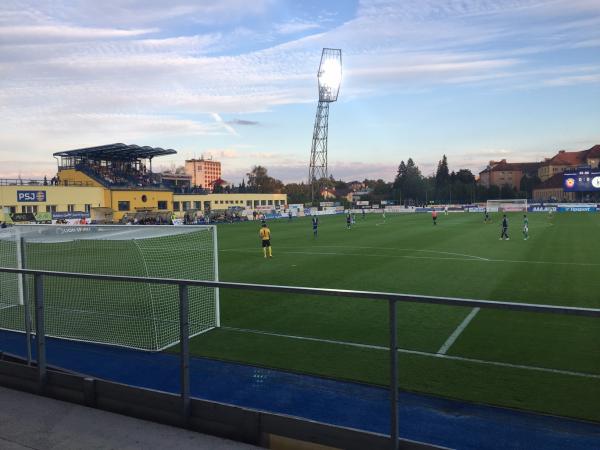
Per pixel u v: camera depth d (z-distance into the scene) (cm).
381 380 650
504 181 15262
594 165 12594
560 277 1564
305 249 2617
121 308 1093
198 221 5938
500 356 751
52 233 1123
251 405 571
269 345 830
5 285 1113
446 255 2211
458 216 6612
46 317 1025
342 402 577
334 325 972
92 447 386
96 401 461
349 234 3622
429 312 1054
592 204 7406
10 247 1336
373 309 1102
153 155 6425
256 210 6906
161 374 693
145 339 866
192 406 412
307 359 750
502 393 597
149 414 432
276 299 1236
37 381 497
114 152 6088
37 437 404
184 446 384
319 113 9425
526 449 452
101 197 5544
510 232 3538
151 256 1616
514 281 1514
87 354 787
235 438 394
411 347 809
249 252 2534
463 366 704
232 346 827
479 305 303
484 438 475
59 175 6131
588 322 945
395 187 14225
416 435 484
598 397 580
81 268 1502
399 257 2175
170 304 1098
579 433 483
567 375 662
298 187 15012
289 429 373
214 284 395
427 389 614
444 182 13775
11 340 862
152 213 5512
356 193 15088
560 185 11738
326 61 9025
